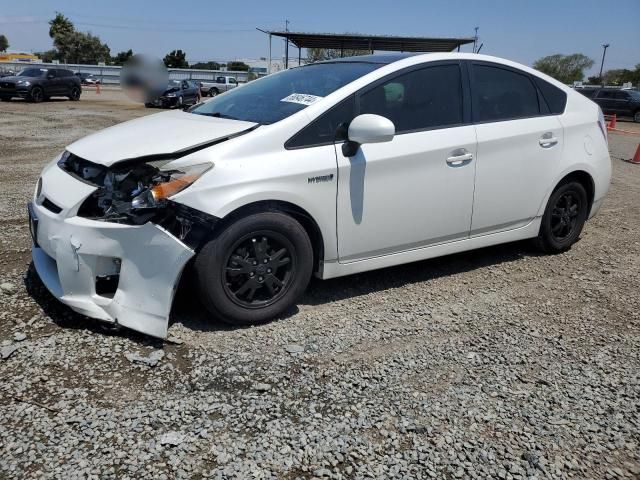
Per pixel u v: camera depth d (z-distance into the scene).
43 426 2.50
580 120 5.01
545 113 4.81
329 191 3.62
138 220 3.14
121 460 2.33
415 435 2.58
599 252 5.37
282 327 3.55
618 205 7.39
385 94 3.93
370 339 3.46
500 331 3.66
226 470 2.30
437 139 4.07
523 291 4.37
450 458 2.45
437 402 2.84
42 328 3.35
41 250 3.79
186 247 3.08
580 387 3.04
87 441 2.43
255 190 3.31
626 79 70.62
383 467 2.37
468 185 4.27
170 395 2.77
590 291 4.41
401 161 3.88
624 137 18.53
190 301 3.80
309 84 4.07
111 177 3.26
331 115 3.69
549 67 64.75
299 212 3.57
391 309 3.91
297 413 2.69
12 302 3.67
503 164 4.44
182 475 2.27
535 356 3.35
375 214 3.86
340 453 2.44
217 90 40.00
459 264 4.91
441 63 4.25
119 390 2.79
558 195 4.95
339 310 3.86
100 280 3.31
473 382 3.04
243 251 3.40
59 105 23.20
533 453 2.50
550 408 2.84
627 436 2.66
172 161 3.28
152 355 3.08
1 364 2.96
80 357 3.05
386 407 2.78
